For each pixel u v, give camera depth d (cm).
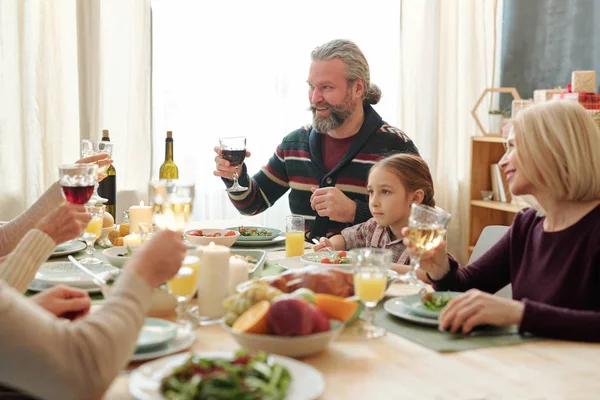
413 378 115
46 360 96
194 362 106
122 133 356
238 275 161
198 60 375
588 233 154
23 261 146
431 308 149
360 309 146
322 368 120
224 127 386
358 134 288
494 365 122
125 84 354
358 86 287
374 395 108
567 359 126
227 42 380
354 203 263
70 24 338
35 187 333
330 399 106
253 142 394
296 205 302
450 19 429
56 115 336
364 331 140
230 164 282
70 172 168
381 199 228
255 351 123
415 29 423
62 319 133
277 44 392
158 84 369
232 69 383
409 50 422
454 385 112
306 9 398
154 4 363
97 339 100
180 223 136
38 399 114
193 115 377
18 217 204
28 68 327
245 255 208
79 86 340
